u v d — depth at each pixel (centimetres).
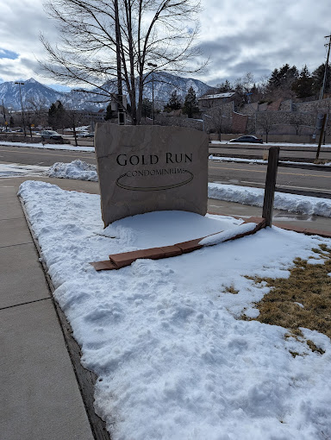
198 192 496
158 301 263
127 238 400
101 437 160
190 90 5438
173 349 203
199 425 153
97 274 313
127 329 230
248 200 708
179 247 372
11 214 557
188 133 467
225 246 393
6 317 259
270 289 296
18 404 178
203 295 280
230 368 193
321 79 5694
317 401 171
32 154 2092
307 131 3859
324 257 374
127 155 432
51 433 161
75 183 950
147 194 459
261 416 163
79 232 436
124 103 859
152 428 154
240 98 6181
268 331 232
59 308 271
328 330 238
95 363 202
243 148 2625
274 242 412
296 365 201
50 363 208
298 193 442
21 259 369
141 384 178
